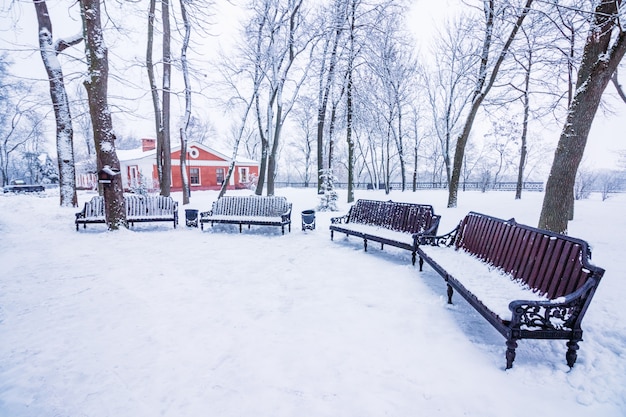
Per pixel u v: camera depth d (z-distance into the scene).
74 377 2.70
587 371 2.70
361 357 2.97
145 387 2.58
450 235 5.53
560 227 5.57
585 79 5.27
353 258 6.49
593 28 5.19
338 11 14.12
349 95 15.45
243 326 3.60
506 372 2.74
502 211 10.54
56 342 3.25
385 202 7.47
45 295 4.46
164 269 5.70
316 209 13.38
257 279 5.22
